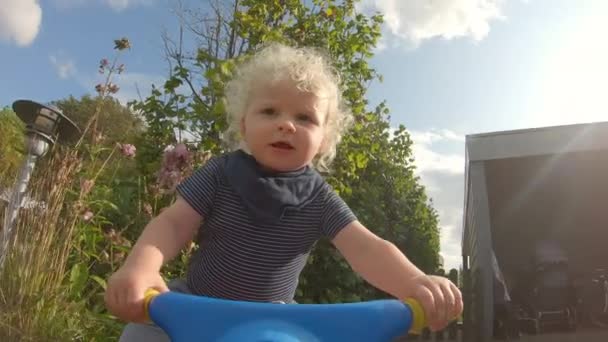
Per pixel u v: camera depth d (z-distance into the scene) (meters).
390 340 0.45
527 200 2.48
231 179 0.65
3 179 1.51
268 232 0.65
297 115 0.64
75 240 1.35
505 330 2.09
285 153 0.63
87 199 1.46
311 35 2.07
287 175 0.66
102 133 1.65
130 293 0.47
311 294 2.31
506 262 2.50
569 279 2.36
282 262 0.67
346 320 0.45
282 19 2.12
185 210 0.64
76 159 1.42
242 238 0.65
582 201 2.46
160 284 0.50
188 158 1.39
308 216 0.67
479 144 2.09
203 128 1.80
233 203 0.65
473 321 2.43
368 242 0.63
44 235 1.25
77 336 1.17
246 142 0.67
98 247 1.50
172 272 1.28
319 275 2.33
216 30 2.52
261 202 0.64
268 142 0.63
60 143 1.56
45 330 1.11
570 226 2.51
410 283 0.54
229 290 0.66
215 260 0.66
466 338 2.89
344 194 2.12
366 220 3.11
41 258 1.22
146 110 1.86
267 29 1.96
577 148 1.97
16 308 1.12
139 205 1.53
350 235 0.65
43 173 1.38
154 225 0.61
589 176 2.31
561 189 2.42
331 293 2.27
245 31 2.03
